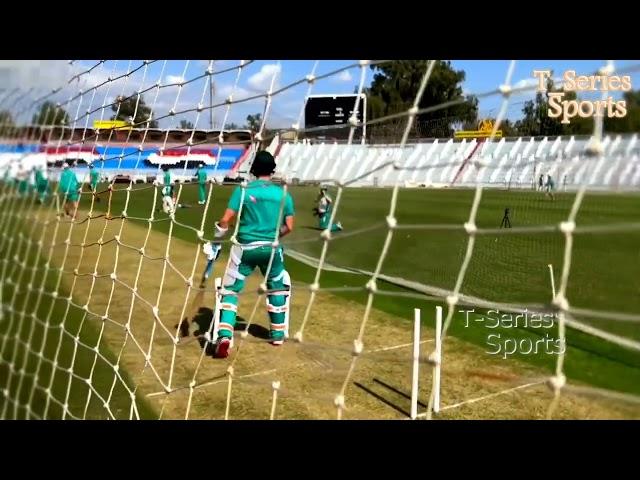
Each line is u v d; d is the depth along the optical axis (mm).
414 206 15164
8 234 6543
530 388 4047
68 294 6539
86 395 3941
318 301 6539
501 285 7211
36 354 4656
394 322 5703
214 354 4719
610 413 3646
